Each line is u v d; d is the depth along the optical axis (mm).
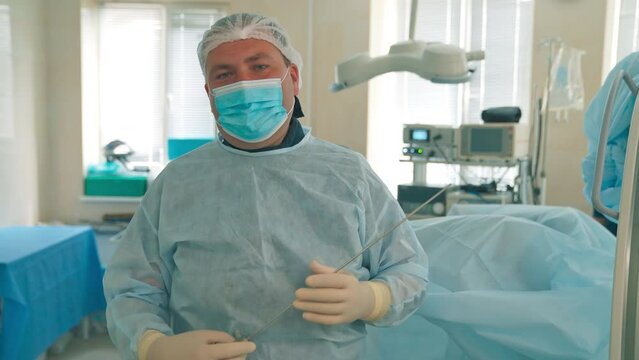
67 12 3812
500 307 1069
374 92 3811
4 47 3432
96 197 3889
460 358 1210
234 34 996
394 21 3912
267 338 940
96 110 4102
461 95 3787
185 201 1017
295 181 1007
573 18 3244
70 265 2627
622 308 731
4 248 2359
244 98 970
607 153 1423
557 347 1033
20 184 3604
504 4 3637
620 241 735
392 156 3996
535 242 1267
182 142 3922
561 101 2953
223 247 960
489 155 2936
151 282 1032
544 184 2727
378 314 930
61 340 2744
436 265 1303
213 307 949
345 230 976
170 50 4059
